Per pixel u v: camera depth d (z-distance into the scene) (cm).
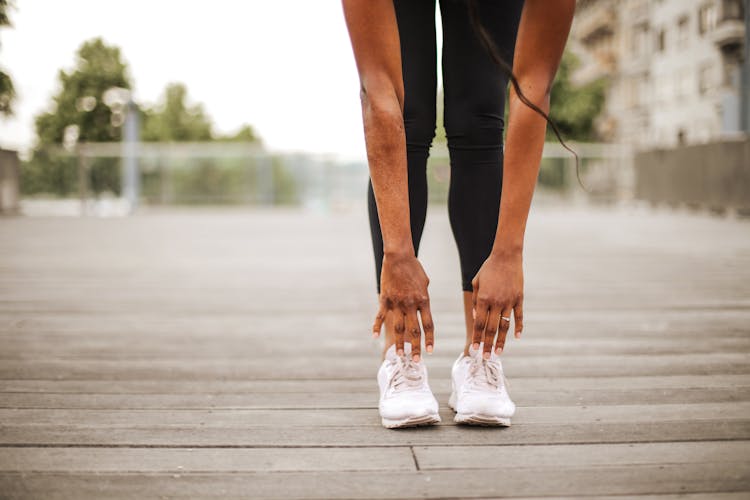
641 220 872
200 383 145
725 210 911
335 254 452
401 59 118
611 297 265
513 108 105
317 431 113
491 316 104
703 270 352
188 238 588
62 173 1021
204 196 1102
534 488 90
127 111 1241
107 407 127
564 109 2178
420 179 123
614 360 163
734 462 98
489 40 87
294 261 409
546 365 158
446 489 90
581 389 137
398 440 108
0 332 201
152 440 109
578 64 2202
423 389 115
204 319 225
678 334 194
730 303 249
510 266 105
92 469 97
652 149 1094
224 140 2511
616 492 88
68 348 180
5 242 539
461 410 114
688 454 101
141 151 1067
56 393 137
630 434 110
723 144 891
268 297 273
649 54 2181
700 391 135
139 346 183
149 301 262
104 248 491
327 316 232
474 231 121
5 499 87
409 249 105
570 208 1169
